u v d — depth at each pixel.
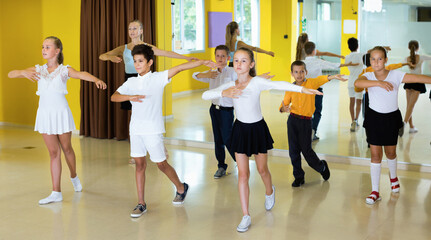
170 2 6.64
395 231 3.65
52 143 4.31
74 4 7.33
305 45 5.84
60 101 4.29
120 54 5.45
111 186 4.84
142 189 4.08
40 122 4.27
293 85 3.51
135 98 3.65
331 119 5.85
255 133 3.70
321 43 5.77
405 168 5.42
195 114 6.67
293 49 5.89
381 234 3.59
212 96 3.68
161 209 4.17
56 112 4.27
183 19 6.58
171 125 6.87
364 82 4.18
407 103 5.45
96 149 6.52
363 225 3.77
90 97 7.23
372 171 4.35
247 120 3.69
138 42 5.34
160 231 3.67
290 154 4.72
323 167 4.81
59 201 4.38
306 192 4.61
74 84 7.50
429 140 5.36
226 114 4.92
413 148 5.45
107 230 3.69
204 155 6.16
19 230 3.69
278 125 6.11
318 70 5.84
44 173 5.33
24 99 8.16
